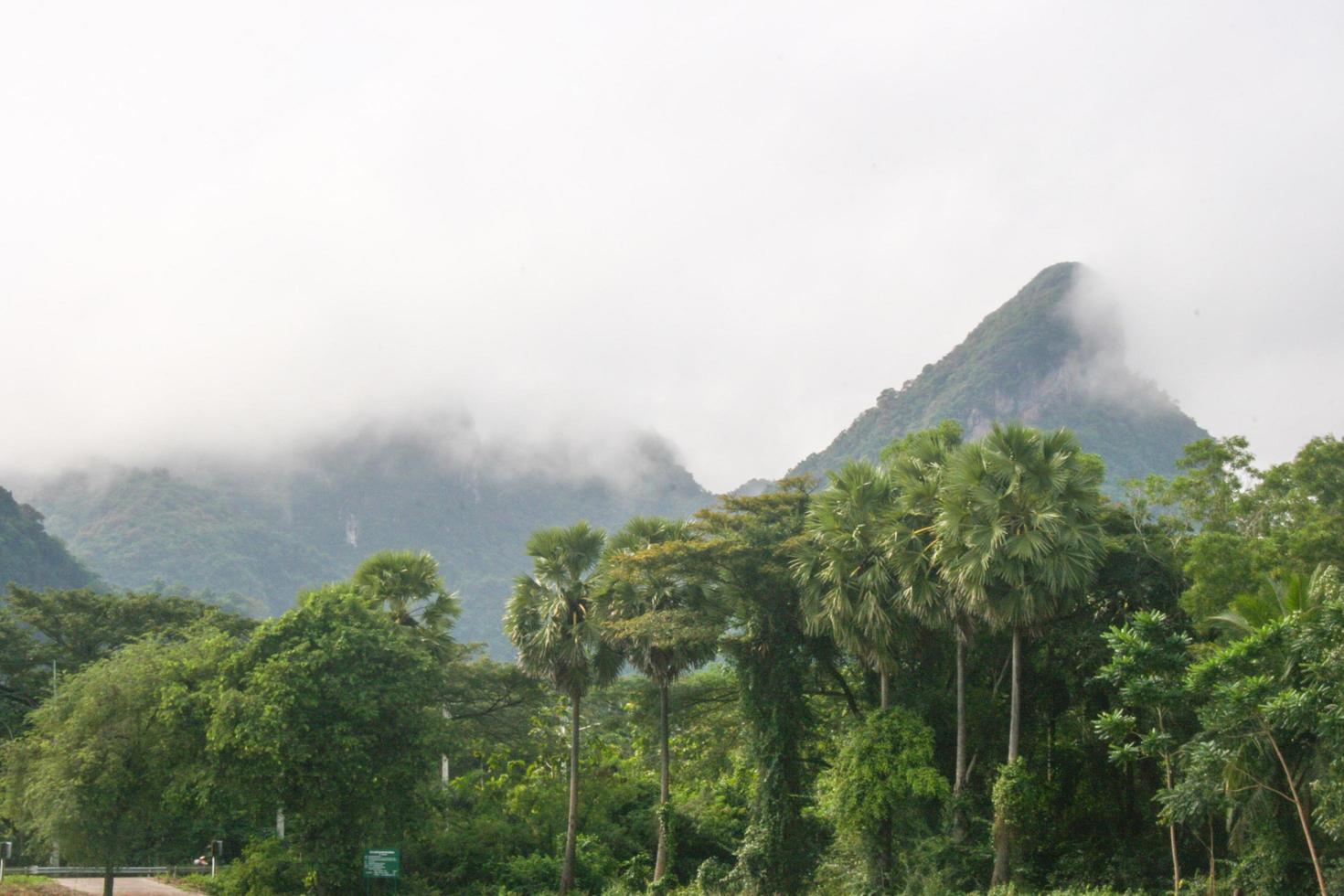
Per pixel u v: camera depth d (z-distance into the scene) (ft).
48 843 151.12
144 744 129.18
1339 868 85.40
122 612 204.23
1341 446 133.59
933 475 124.77
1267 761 86.17
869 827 124.77
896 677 134.41
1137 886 112.06
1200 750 85.20
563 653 148.46
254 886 135.64
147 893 144.36
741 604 141.79
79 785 124.36
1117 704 118.93
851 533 126.11
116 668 131.54
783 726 138.51
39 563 563.07
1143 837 123.75
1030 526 108.78
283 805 130.62
